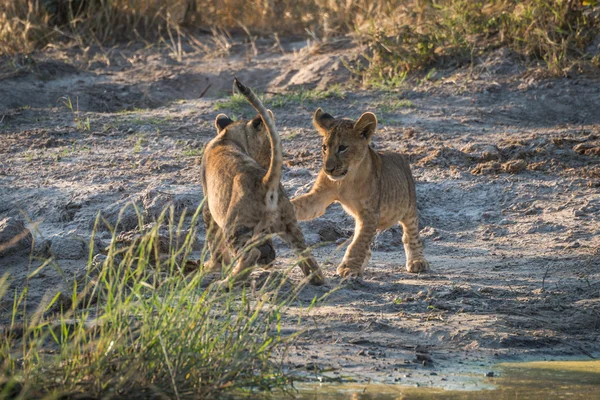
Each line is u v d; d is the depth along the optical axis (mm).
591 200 15453
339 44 25906
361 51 24609
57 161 17578
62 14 29016
